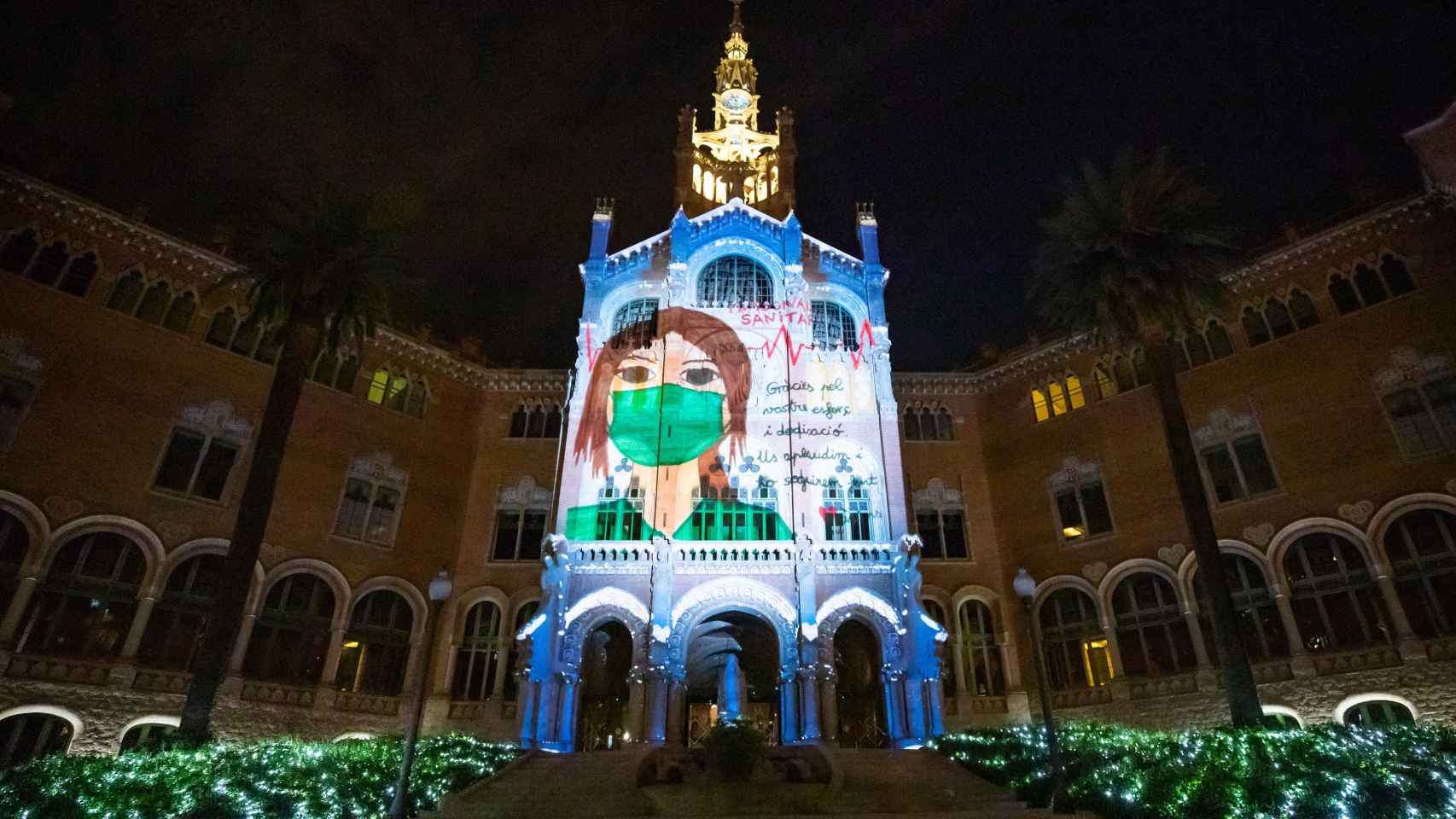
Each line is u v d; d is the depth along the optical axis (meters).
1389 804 15.22
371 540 36.47
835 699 30.02
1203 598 32.16
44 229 30.89
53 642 27.62
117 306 32.00
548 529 39.12
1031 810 18.06
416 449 39.31
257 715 30.98
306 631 33.50
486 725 35.19
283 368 24.44
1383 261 31.14
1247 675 20.78
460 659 37.03
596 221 41.16
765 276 39.53
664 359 35.66
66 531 28.55
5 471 27.78
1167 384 24.92
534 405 42.62
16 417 28.56
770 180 50.41
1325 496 29.94
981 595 38.56
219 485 32.88
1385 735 18.17
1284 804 15.72
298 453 35.16
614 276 39.28
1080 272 27.89
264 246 25.72
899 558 31.84
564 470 34.03
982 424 42.53
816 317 38.72
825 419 35.31
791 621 30.81
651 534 32.62
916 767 22.39
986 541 39.88
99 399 30.50
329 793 18.30
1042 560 37.75
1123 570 34.75
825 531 34.59
